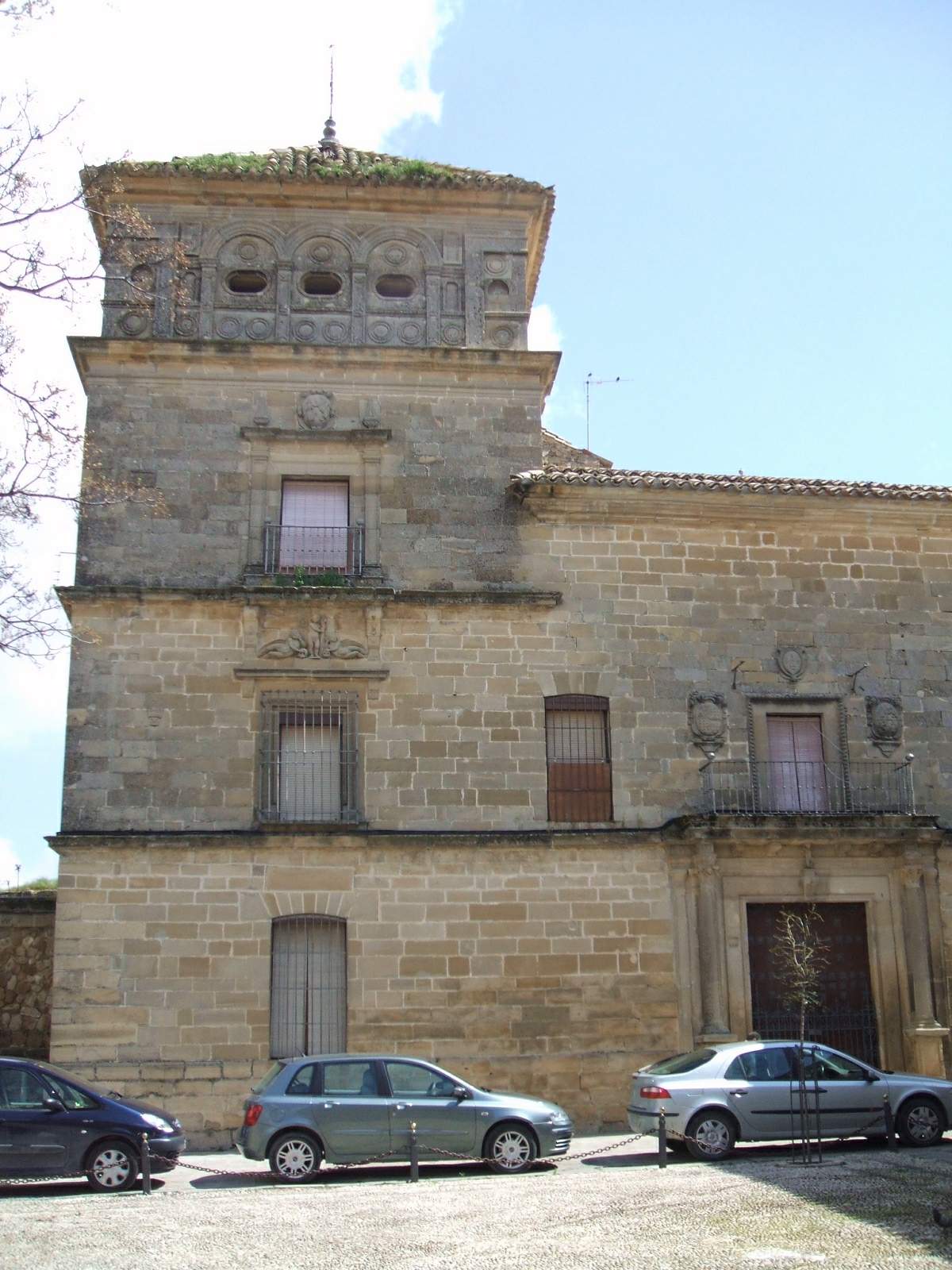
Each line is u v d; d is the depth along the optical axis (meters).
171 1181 19.33
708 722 26.80
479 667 26.41
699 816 25.41
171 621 25.92
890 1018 25.91
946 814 27.48
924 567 28.70
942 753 27.80
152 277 27.97
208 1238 14.36
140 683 25.56
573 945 25.27
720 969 25.25
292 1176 18.59
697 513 27.80
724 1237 13.79
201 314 27.88
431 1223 14.98
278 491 27.00
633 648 27.02
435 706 26.09
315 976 24.75
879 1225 14.14
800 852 26.16
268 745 25.50
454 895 25.20
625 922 25.50
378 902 24.98
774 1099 19.97
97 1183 18.17
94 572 26.08
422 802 25.64
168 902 24.53
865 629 28.06
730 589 27.69
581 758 26.45
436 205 29.02
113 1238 14.41
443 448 27.52
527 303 28.81
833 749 27.30
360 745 25.73
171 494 26.66
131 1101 19.64
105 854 24.62
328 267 28.58
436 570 26.86
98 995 24.05
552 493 27.09
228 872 24.77
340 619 26.27
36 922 28.22
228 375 27.42
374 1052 24.33
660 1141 18.97
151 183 28.12
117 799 24.98
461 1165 19.95
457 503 27.27
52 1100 18.39
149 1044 23.94
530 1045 24.73
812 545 28.30
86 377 27.17
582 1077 24.67
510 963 25.05
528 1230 14.47
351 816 25.38
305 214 28.70
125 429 26.88
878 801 27.17
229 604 25.98
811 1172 17.80
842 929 26.34
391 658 26.23
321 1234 14.47
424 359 27.80
